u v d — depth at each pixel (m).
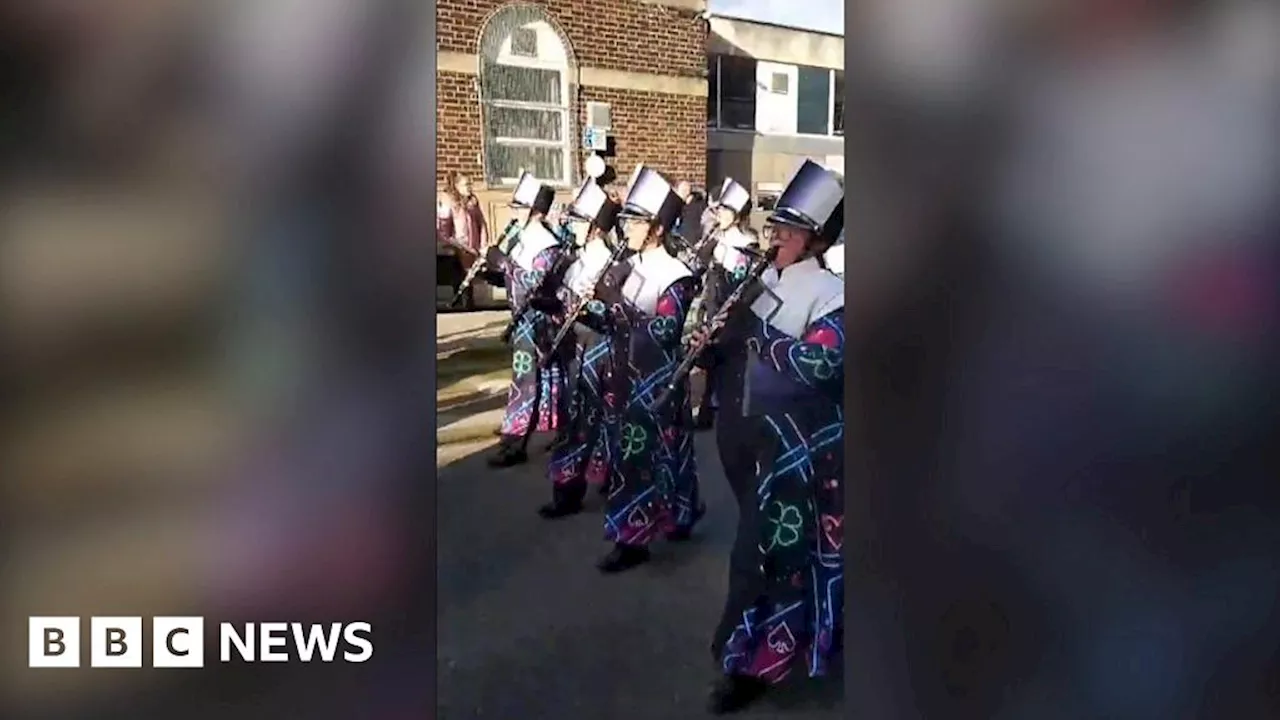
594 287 2.57
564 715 2.05
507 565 2.38
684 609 2.29
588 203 2.61
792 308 2.09
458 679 2.10
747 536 2.13
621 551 2.41
